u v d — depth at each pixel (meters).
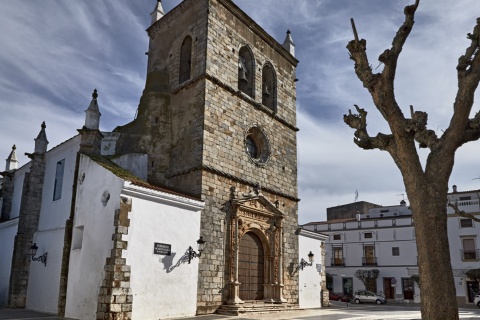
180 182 22.25
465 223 51.75
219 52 24.09
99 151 21.69
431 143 11.44
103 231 17.11
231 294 21.06
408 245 55.25
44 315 19.02
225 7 25.17
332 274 59.38
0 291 25.14
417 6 12.37
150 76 25.52
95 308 16.25
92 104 21.64
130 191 16.98
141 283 16.84
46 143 25.95
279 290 24.11
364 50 13.22
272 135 27.22
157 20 27.69
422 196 10.93
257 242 24.14
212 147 22.27
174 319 17.70
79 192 19.56
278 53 29.66
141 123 23.70
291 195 27.73
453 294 10.30
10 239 25.92
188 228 19.48
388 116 12.01
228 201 22.36
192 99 23.19
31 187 24.72
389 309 32.09
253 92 26.33
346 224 60.19
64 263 18.91
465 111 10.97
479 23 11.20
